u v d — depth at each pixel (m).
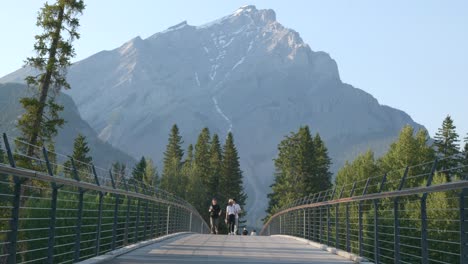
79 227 12.35
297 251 19.02
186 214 36.97
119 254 15.47
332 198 20.03
